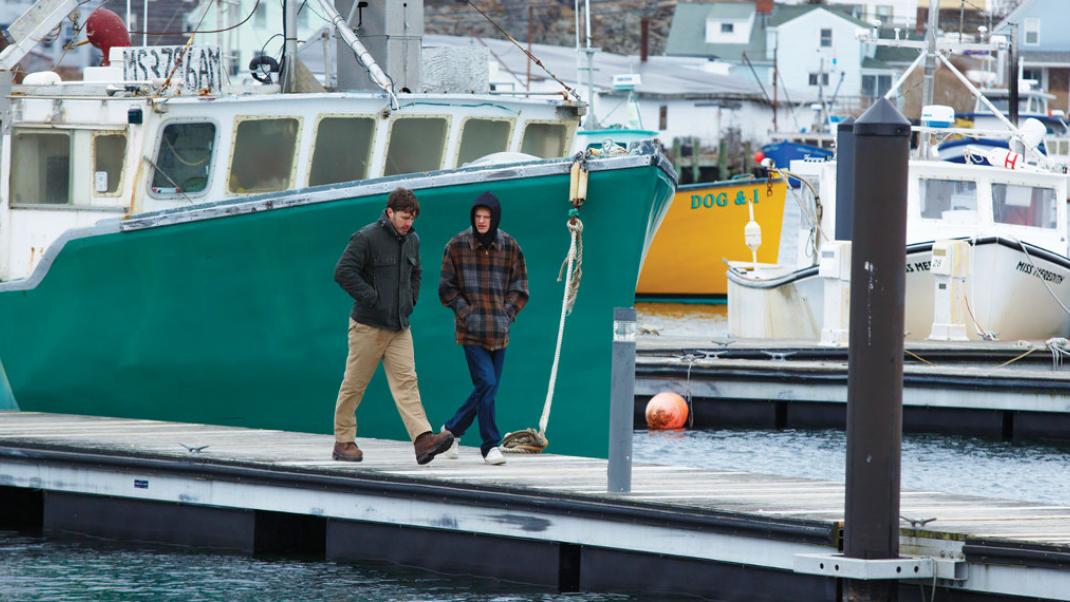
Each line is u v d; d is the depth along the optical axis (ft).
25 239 111.34
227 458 88.43
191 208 102.89
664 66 636.89
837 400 152.66
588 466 90.63
